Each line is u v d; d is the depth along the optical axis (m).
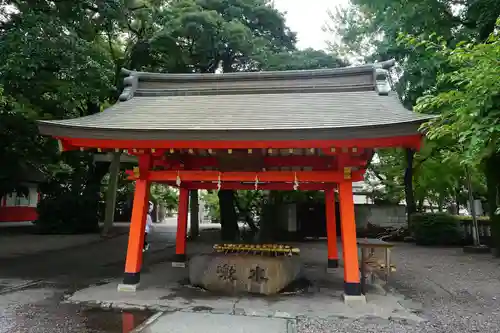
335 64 15.39
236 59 16.48
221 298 6.45
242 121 6.53
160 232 21.28
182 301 6.24
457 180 16.86
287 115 6.80
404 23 11.30
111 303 6.13
